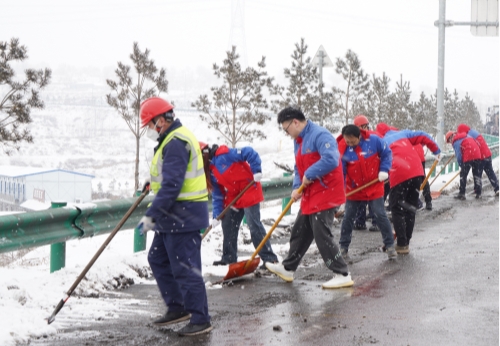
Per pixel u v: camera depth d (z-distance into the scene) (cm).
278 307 604
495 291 659
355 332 520
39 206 3997
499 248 909
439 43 2220
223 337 511
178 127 515
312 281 720
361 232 1090
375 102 3169
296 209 1320
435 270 768
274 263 769
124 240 1016
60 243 716
